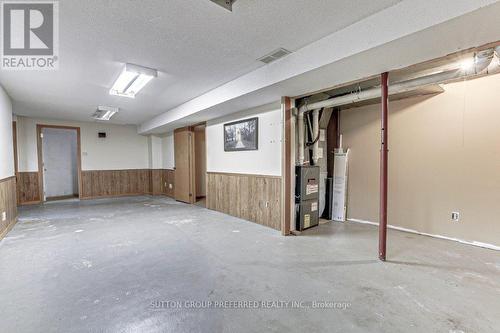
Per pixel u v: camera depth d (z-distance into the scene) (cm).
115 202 719
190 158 695
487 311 195
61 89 421
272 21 226
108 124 821
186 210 599
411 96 411
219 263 288
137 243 358
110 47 273
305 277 252
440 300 210
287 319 187
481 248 334
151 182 887
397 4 203
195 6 201
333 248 335
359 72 282
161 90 439
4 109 414
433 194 390
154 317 190
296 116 419
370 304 205
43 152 787
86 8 203
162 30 239
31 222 481
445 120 379
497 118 335
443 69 298
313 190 437
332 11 212
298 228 419
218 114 529
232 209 538
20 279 250
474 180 352
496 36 203
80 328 177
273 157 437
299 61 284
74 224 465
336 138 515
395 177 434
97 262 292
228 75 368
